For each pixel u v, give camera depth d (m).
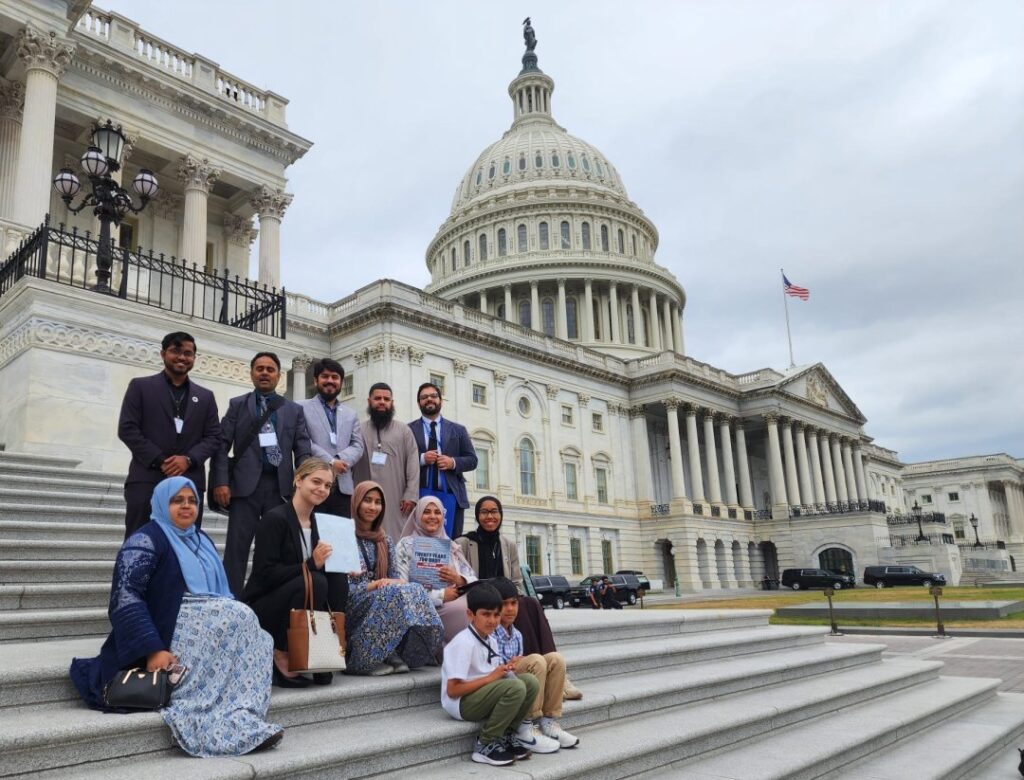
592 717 6.26
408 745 4.87
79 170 21.80
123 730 4.21
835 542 65.50
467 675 5.49
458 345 51.62
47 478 10.45
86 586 6.98
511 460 53.72
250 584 5.69
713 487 67.38
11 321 12.98
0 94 19.31
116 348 13.01
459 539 7.58
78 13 19.23
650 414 68.19
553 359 58.50
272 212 23.73
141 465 6.51
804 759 6.25
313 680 5.55
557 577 41.47
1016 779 7.29
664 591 59.31
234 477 6.92
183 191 23.91
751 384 73.38
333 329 49.69
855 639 19.81
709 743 6.35
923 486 127.06
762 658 9.80
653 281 85.94
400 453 7.99
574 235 87.12
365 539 6.52
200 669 4.62
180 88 21.81
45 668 4.62
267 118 24.30
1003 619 23.77
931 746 7.75
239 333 14.74
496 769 5.01
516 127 103.06
